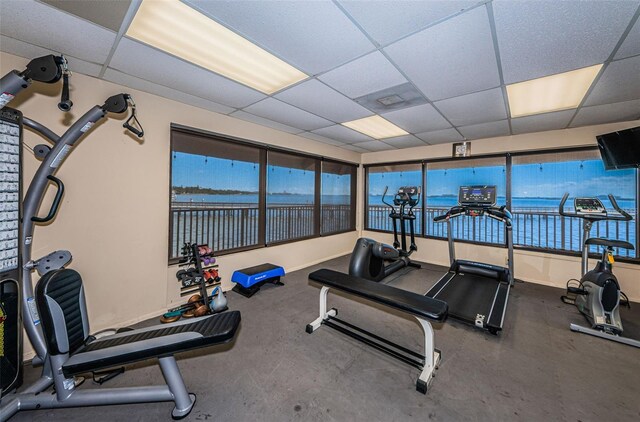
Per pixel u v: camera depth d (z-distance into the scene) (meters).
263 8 1.39
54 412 1.52
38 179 1.76
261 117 3.31
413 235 4.65
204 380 1.77
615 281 2.43
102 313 2.36
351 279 2.44
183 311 2.71
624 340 2.25
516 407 1.56
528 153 3.93
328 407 1.56
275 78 2.24
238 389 1.69
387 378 1.81
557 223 3.79
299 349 2.14
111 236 2.39
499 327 2.32
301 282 3.78
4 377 1.58
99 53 1.87
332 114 3.15
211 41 1.72
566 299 3.16
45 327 1.42
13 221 1.65
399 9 1.38
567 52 1.74
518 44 1.67
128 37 1.68
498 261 4.16
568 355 2.08
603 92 2.35
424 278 4.04
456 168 4.67
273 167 4.21
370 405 1.57
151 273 2.67
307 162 4.75
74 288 1.59
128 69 2.10
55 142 1.88
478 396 1.65
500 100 2.62
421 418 1.48
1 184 1.58
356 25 1.52
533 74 2.06
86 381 1.76
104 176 2.34
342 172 5.70
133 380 1.79
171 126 2.79
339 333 2.40
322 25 1.53
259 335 2.35
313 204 4.92
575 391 1.69
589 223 2.92
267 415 1.49
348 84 2.32
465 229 4.75
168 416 1.50
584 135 3.42
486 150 4.20
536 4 1.32
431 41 1.67
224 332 1.53
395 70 2.05
